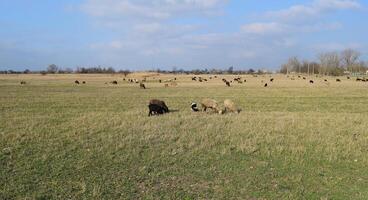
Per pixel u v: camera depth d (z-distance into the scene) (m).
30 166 13.50
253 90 57.81
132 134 18.14
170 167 13.77
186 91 55.47
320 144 16.89
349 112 29.86
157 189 11.80
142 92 53.09
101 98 41.56
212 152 15.58
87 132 18.53
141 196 11.24
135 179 12.56
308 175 13.24
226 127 20.12
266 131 19.25
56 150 15.35
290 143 17.02
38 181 12.22
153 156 14.88
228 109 27.25
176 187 11.98
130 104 34.62
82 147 15.88
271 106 34.03
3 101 36.34
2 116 24.58
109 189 11.70
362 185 12.34
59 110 29.27
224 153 15.40
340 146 16.61
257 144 16.80
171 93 51.00
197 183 12.34
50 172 13.02
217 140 17.25
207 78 114.81
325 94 49.66
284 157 15.12
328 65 172.00
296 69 193.00
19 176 12.60
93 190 11.44
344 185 12.34
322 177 13.05
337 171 13.68
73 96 44.34
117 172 13.17
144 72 164.38
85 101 37.56
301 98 43.09
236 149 16.05
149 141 16.89
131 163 14.10
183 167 13.82
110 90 57.84
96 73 180.75
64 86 68.62
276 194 11.53
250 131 19.11
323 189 11.98
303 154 15.50
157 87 67.25
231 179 12.74
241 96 45.56
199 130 19.25
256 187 12.07
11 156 14.51
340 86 70.31
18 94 46.81
